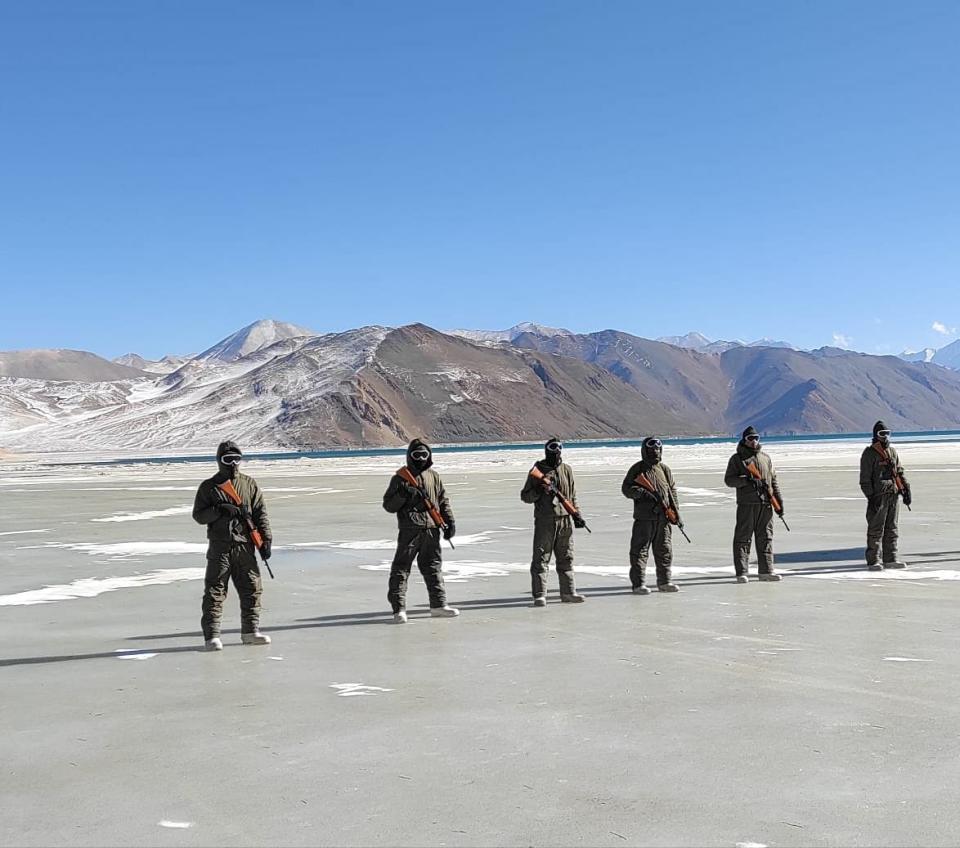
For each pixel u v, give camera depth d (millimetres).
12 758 6008
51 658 9102
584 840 4574
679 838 4570
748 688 7359
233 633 10281
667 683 7570
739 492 13125
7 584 14289
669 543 12414
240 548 9469
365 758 5836
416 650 9070
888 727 6285
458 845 4543
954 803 4949
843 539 18094
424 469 10883
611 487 35594
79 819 4949
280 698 7352
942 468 46344
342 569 15445
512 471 57125
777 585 12773
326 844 4586
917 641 9023
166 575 15141
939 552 15969
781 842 4508
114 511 30828
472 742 6109
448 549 17781
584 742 6070
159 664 8734
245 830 4766
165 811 5039
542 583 11602
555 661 8461
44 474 82938
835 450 89438
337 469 71688
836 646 8836
